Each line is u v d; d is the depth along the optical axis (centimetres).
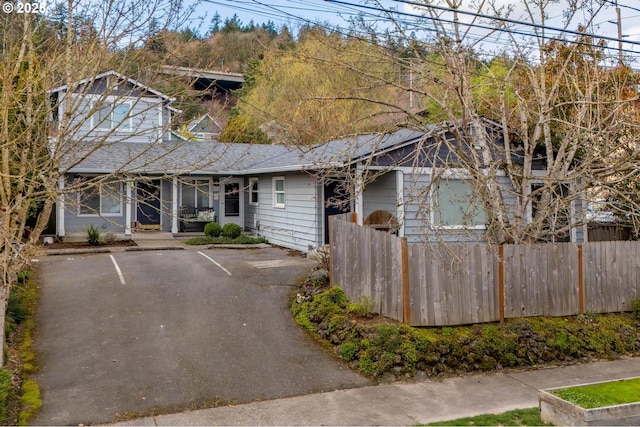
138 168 893
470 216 1019
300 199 1700
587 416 568
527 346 862
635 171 928
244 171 1916
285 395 694
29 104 757
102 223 1898
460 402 683
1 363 667
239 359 800
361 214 1395
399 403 676
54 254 1520
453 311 865
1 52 878
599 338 919
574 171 990
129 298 1044
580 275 977
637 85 1255
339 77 1414
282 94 1878
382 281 894
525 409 656
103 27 831
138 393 674
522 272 925
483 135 1030
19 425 583
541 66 1122
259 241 1897
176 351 811
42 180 825
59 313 952
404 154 1398
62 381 698
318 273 1090
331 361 820
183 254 1568
